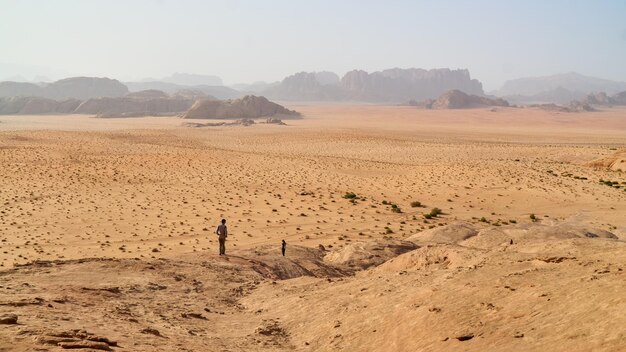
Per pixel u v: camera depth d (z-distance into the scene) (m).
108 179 74.81
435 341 10.35
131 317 14.48
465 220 55.00
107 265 23.78
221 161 94.44
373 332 12.27
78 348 9.17
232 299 20.14
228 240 45.59
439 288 14.12
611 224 49.19
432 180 76.62
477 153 125.94
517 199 64.62
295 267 28.16
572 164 97.06
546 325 9.32
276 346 13.05
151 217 54.28
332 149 139.62
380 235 48.12
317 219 54.56
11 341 9.10
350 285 18.59
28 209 55.59
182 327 14.41
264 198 64.50
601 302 9.32
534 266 14.73
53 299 15.34
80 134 142.75
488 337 9.70
